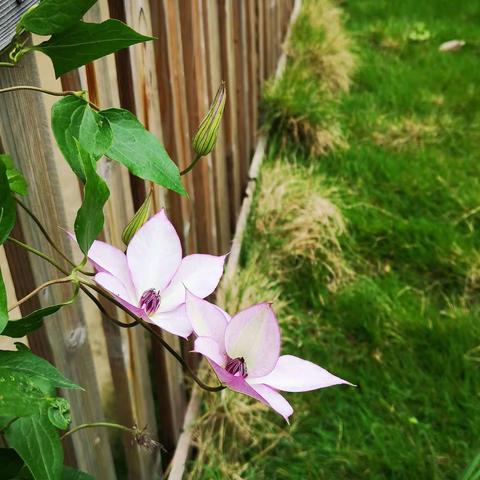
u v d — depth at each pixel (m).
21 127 0.43
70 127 0.31
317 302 1.11
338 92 1.83
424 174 1.45
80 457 0.59
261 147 1.43
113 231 0.60
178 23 0.76
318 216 1.22
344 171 1.47
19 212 0.44
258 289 1.03
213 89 0.97
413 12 2.49
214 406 0.85
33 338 0.51
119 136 0.32
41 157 0.45
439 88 1.88
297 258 1.19
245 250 1.16
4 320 0.24
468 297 1.13
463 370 0.98
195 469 0.81
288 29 1.91
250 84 1.34
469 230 1.29
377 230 1.27
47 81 1.12
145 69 0.65
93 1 0.29
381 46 2.19
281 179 1.31
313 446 0.87
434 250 1.22
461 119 1.71
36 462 0.27
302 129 1.51
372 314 1.07
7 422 0.27
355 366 1.00
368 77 1.93
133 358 0.67
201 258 0.33
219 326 0.29
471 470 0.73
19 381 0.26
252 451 0.87
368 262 1.21
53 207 0.47
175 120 0.76
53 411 0.26
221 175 1.04
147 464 0.74
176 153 0.78
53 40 0.30
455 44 2.11
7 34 0.34
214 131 0.36
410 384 0.97
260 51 1.45
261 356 0.29
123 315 0.64
